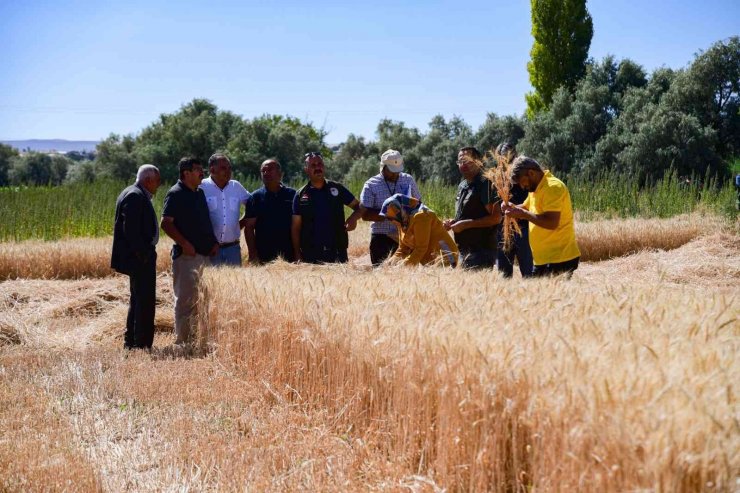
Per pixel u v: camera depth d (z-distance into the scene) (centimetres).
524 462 364
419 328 446
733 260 1402
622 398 298
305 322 593
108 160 6244
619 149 3547
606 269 1407
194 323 866
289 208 1007
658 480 271
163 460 484
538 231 750
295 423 548
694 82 3541
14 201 2119
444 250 813
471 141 4503
